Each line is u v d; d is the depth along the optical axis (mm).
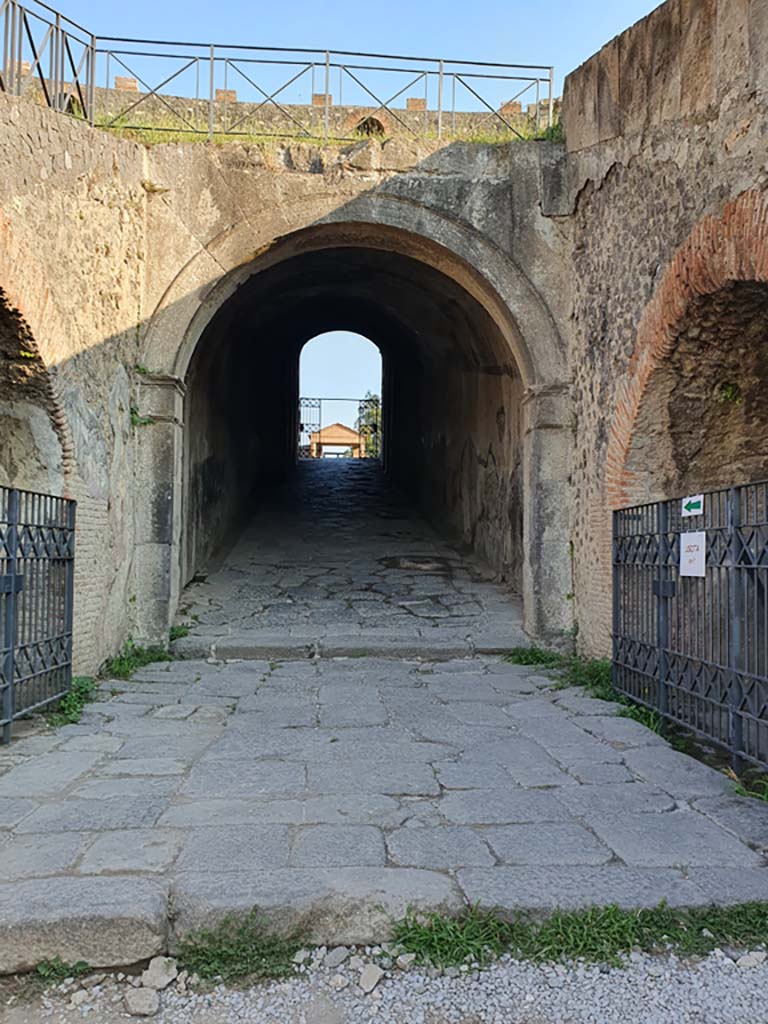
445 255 8945
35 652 5422
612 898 2840
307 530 13664
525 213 8742
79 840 3301
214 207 8539
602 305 7812
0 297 5547
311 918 2752
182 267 8477
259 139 8930
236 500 13523
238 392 13539
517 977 2559
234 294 10109
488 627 9070
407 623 9172
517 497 10156
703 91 5910
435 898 2814
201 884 2861
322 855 3152
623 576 6562
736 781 4219
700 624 5855
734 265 5488
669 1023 2367
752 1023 2365
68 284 6570
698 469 7320
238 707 5969
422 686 6891
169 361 8414
